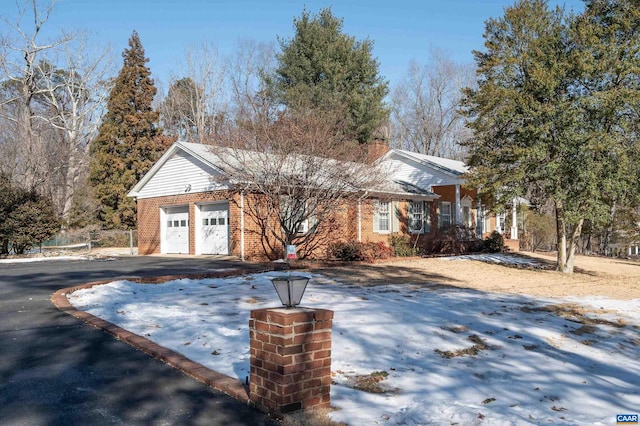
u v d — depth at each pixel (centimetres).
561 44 1752
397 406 527
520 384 628
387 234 2439
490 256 2433
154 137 3703
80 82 4203
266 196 1720
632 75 1691
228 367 604
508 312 1041
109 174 3497
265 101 2416
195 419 470
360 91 3584
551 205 3403
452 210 2922
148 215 2434
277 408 474
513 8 1831
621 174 1625
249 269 1512
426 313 957
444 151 5166
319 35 3541
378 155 2392
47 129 4203
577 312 1101
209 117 4481
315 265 1719
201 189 2105
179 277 1323
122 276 1388
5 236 2342
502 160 1806
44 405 493
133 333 739
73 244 3106
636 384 658
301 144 1641
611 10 1761
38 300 1024
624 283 1716
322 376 503
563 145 1653
